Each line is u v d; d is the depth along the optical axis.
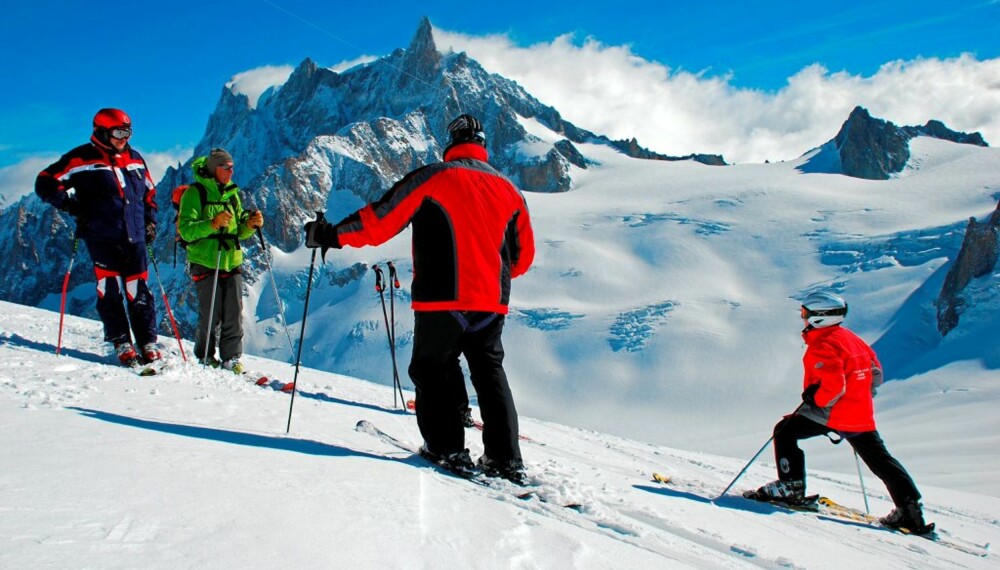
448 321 4.00
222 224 7.23
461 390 6.27
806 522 5.12
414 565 1.91
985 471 30.08
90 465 2.29
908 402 78.75
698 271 138.12
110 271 6.53
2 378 4.58
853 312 111.56
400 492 2.67
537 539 2.41
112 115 6.54
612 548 2.59
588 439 9.72
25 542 1.54
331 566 1.76
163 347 7.92
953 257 117.12
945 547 5.11
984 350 87.00
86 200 6.47
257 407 4.94
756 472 9.76
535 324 125.31
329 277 172.25
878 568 3.82
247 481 2.42
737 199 171.12
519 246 4.31
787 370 99.81
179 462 2.55
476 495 3.13
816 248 136.88
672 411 94.56
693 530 3.67
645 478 5.95
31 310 14.09
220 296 7.64
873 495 8.64
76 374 5.38
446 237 4.01
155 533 1.75
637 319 120.81
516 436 4.05
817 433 5.77
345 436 4.34
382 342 132.75
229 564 1.65
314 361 137.75
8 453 2.32
